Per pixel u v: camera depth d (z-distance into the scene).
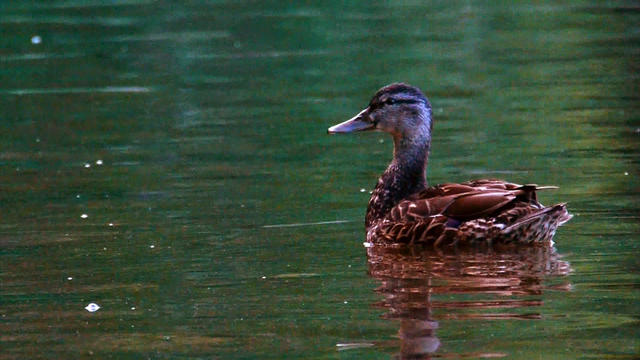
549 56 26.00
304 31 29.50
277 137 19.44
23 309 11.04
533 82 23.41
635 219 13.73
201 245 13.20
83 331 10.36
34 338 10.21
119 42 28.69
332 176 16.73
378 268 12.12
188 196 15.66
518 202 13.01
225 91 23.53
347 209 14.83
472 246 12.86
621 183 15.58
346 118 20.67
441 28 29.50
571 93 22.23
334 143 19.02
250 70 25.53
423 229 12.96
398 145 14.45
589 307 10.56
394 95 14.44
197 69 25.83
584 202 14.63
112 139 19.67
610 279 11.41
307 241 13.35
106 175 17.08
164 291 11.48
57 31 29.97
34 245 13.35
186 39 28.89
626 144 18.00
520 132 19.16
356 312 10.64
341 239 13.45
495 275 11.70
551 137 18.67
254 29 29.81
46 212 14.96
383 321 10.35
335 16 31.19
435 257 12.55
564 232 13.30
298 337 10.03
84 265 12.50
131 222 14.32
